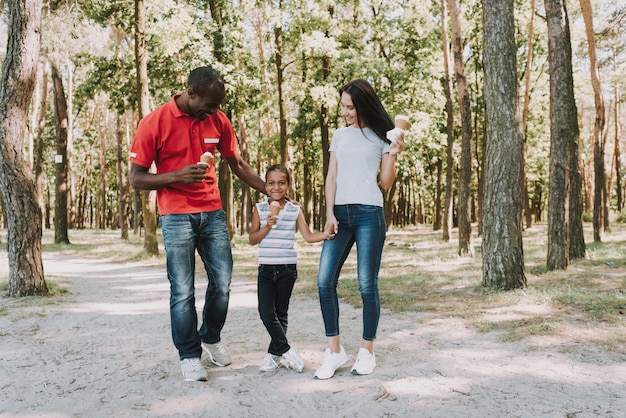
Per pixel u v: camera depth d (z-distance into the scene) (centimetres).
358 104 348
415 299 654
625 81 1919
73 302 667
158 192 349
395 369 353
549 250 910
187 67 1491
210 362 377
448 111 1802
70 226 3325
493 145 698
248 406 289
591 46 1462
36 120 3034
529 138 2667
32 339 463
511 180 688
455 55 1318
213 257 356
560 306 561
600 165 1495
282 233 356
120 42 1839
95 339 464
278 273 351
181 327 336
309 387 318
